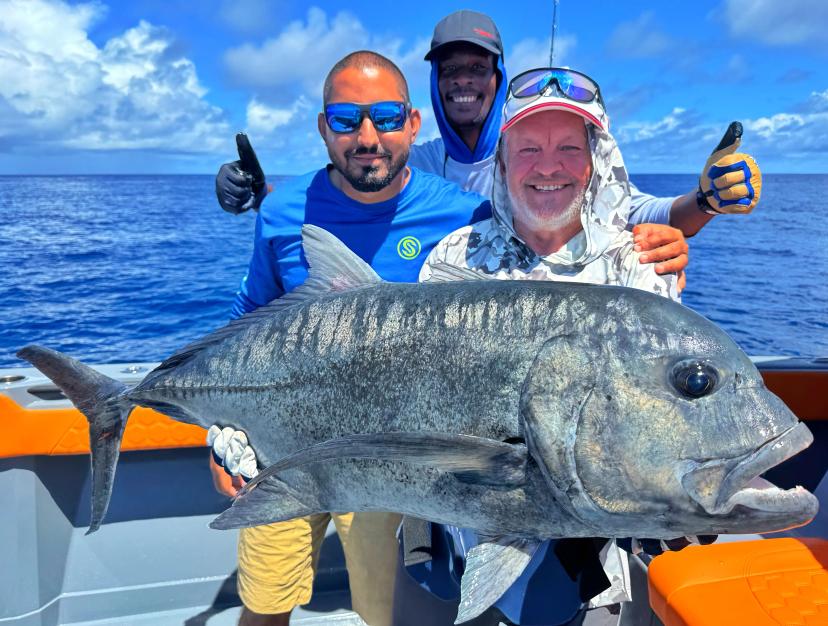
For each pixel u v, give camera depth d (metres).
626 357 1.43
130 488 3.20
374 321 1.68
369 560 2.78
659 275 2.01
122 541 3.18
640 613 2.30
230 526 1.77
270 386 1.79
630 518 1.43
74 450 2.93
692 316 1.47
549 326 1.50
